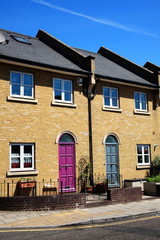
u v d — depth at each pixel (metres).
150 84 16.53
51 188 12.07
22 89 12.36
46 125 12.78
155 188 13.24
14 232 7.36
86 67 14.38
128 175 15.35
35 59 12.85
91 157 14.05
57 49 16.64
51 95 13.15
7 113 11.70
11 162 11.72
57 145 13.01
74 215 9.09
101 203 10.77
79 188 13.45
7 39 14.77
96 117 14.51
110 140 15.02
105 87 15.24
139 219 8.73
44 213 9.41
